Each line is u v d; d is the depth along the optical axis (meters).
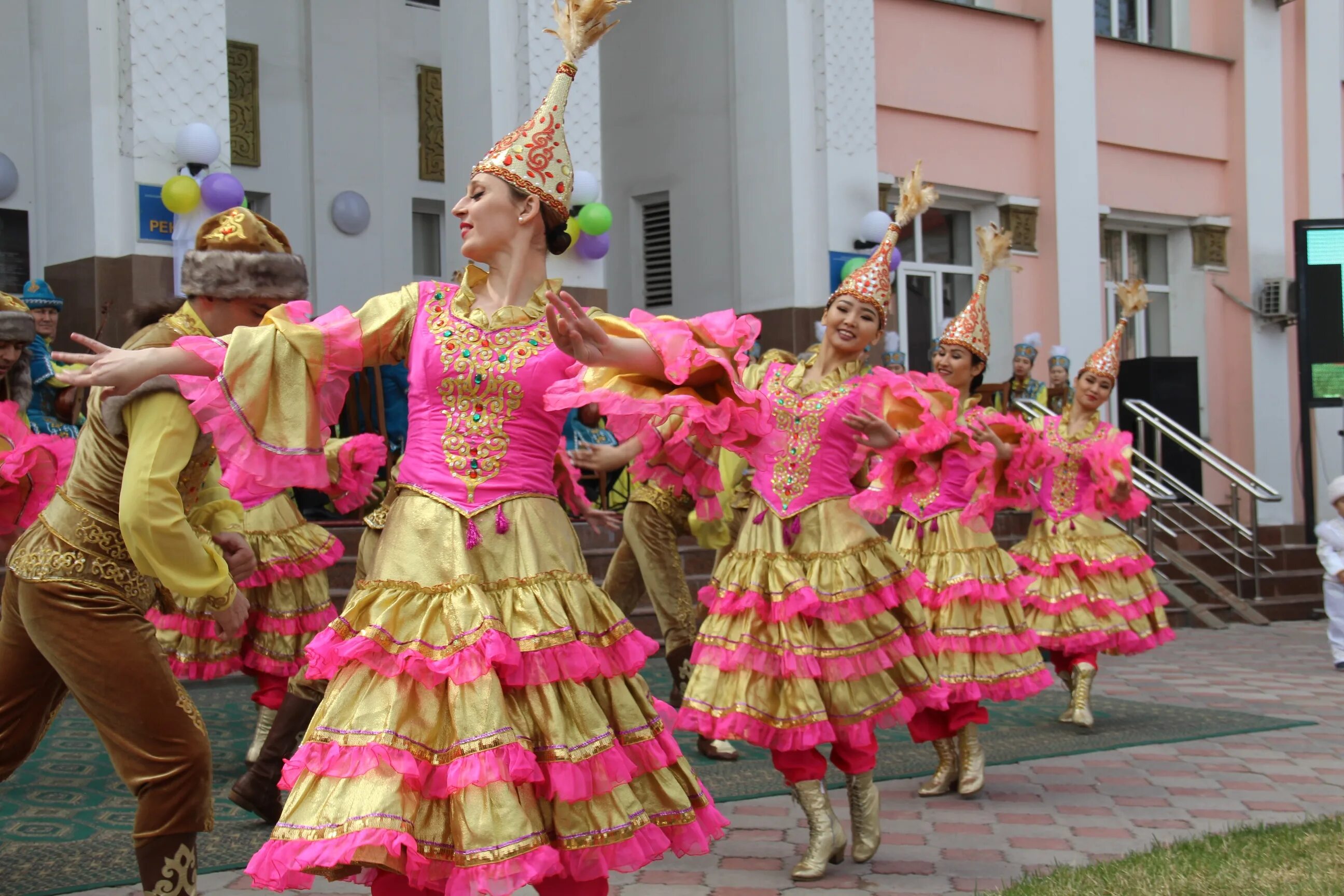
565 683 2.87
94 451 3.18
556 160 3.17
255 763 4.49
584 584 3.02
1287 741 6.81
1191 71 16.75
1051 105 15.15
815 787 4.34
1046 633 7.05
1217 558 14.04
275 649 5.19
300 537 5.30
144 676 3.15
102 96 9.45
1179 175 16.72
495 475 2.98
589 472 9.94
